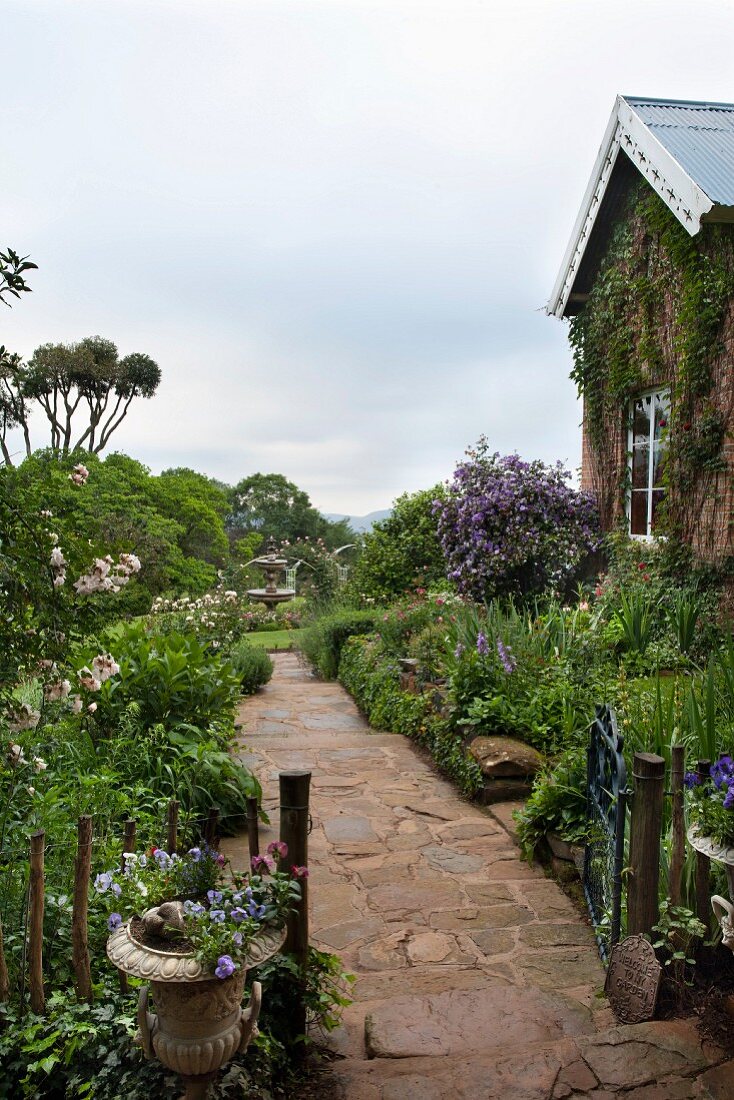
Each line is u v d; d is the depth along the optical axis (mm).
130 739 4352
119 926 1962
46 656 2594
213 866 2213
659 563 8078
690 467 7695
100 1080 1938
